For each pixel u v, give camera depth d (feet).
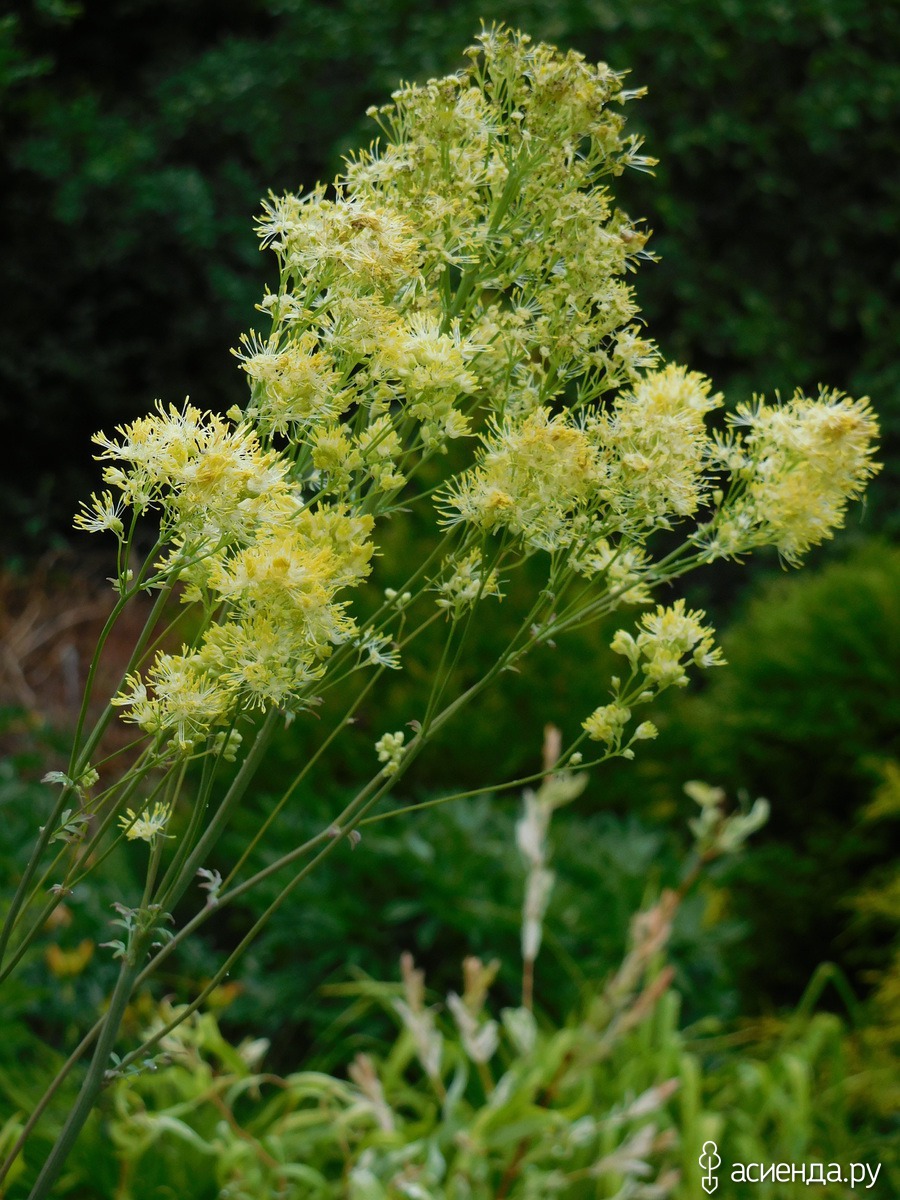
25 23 17.08
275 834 9.91
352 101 20.02
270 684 2.92
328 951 9.35
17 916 3.09
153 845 3.23
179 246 19.94
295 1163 7.51
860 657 10.91
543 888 7.13
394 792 10.85
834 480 3.53
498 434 3.32
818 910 10.80
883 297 19.30
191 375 20.71
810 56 18.80
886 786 10.43
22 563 20.08
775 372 18.89
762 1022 10.23
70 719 16.15
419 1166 7.11
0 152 19.44
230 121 20.31
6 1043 8.09
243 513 2.81
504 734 10.98
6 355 19.98
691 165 18.34
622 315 3.50
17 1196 6.75
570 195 3.50
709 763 11.51
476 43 18.93
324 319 3.17
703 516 16.78
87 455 21.08
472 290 3.70
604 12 18.39
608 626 12.05
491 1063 8.92
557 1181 6.72
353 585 3.05
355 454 3.16
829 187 19.12
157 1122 6.70
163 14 21.88
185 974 9.90
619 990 6.84
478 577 3.56
